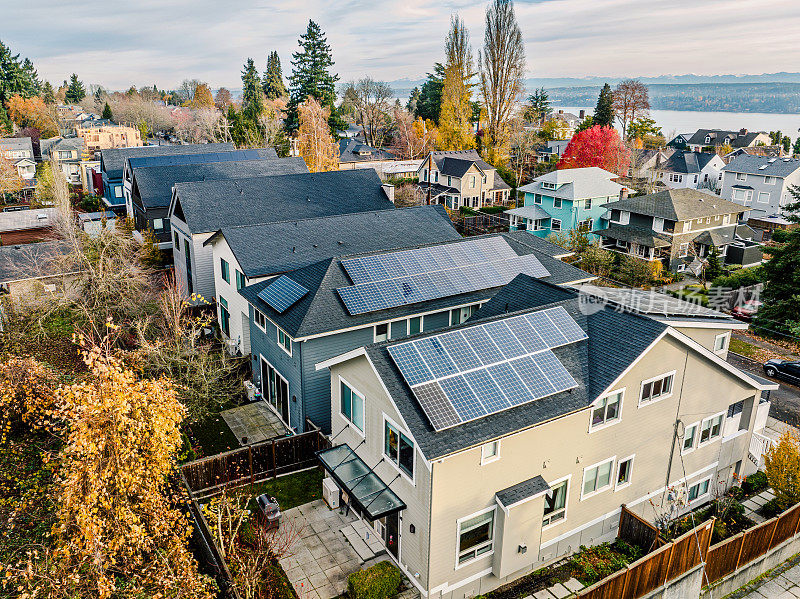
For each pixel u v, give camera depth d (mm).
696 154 82500
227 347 30594
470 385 15109
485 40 75625
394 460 15586
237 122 83500
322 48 98625
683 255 44844
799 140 100938
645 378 16984
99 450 12367
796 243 34500
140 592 12422
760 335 35406
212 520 16203
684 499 18609
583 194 52250
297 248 28547
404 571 15727
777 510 19078
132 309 31281
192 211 34312
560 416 15180
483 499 14758
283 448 20297
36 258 37438
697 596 15492
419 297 23281
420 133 96375
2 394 17469
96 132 104812
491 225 58188
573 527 16969
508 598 15445
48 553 12930
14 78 135750
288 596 15078
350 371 17281
